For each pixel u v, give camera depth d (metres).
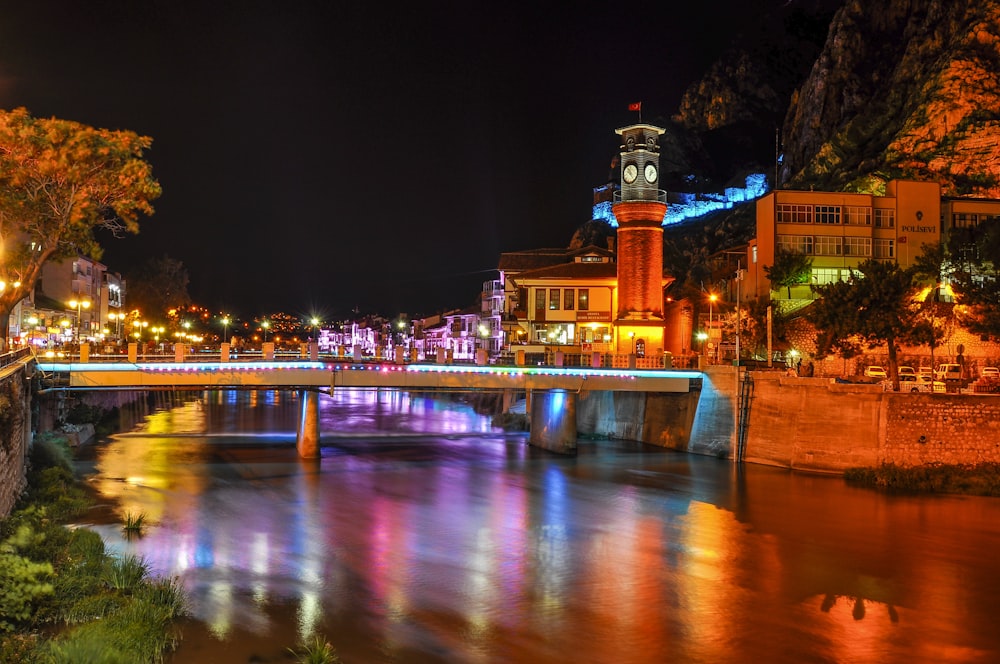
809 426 59.34
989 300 71.25
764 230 91.50
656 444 74.00
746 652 25.98
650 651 25.80
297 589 30.58
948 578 34.09
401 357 64.81
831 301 66.50
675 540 39.56
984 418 55.75
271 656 23.92
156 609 25.95
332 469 57.41
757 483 54.25
